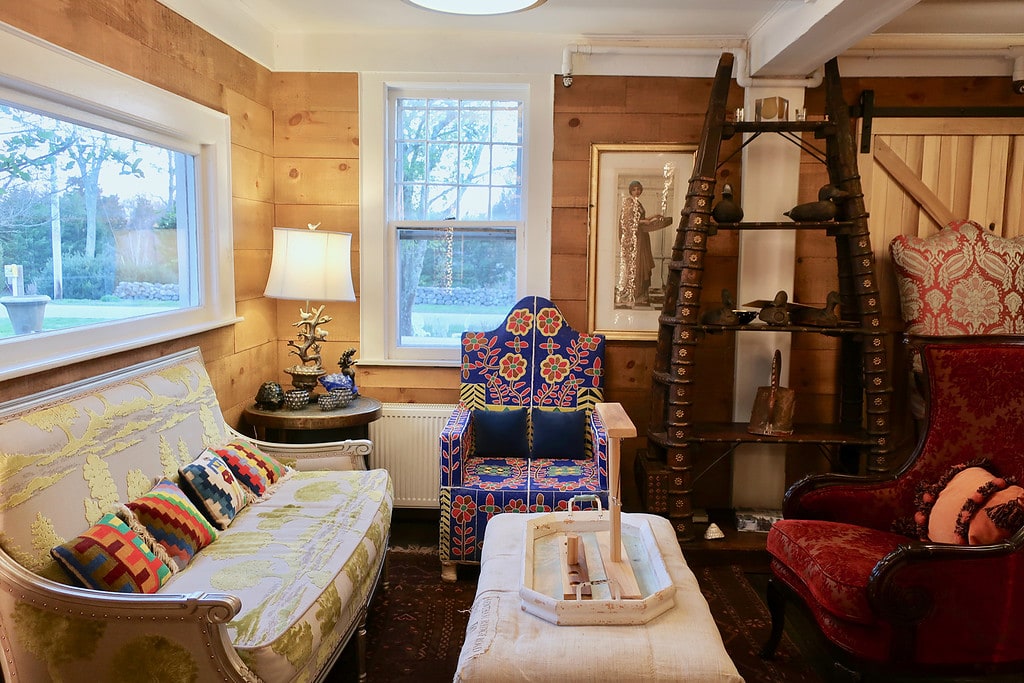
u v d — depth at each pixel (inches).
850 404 134.8
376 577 96.0
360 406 127.5
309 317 129.3
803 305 125.2
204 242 115.6
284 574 77.7
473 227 144.3
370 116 139.9
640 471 132.0
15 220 76.5
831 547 84.2
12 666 65.6
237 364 126.5
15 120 76.2
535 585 73.7
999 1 114.5
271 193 140.9
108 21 87.6
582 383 133.3
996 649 75.7
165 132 101.8
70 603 62.7
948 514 83.1
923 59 134.8
